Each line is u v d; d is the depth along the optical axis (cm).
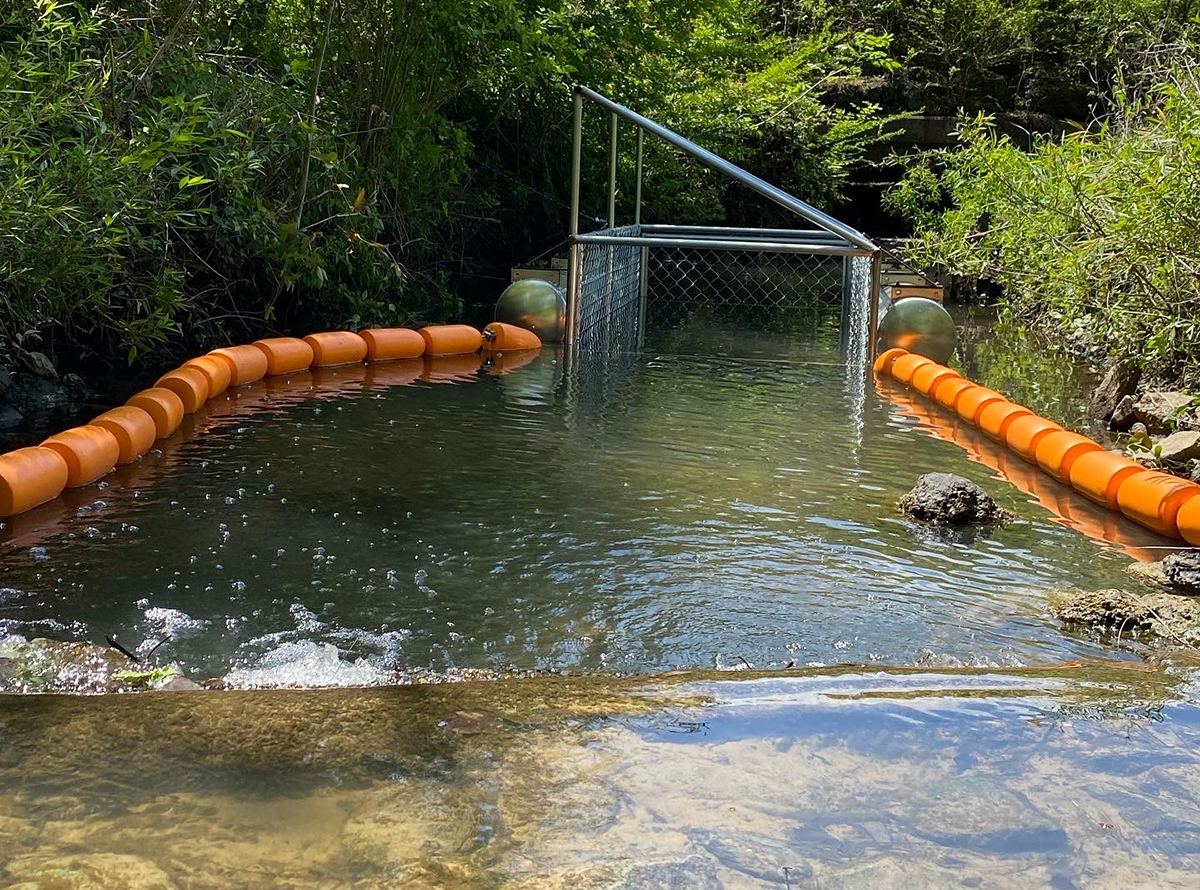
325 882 182
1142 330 682
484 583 367
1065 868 194
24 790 209
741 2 1841
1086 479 501
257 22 894
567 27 1254
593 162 1400
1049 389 765
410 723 246
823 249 837
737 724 250
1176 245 653
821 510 463
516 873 187
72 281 608
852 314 1056
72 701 253
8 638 304
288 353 718
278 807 207
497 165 1331
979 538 438
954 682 283
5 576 357
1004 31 1958
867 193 1930
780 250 839
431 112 1047
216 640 315
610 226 1038
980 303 1259
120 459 492
